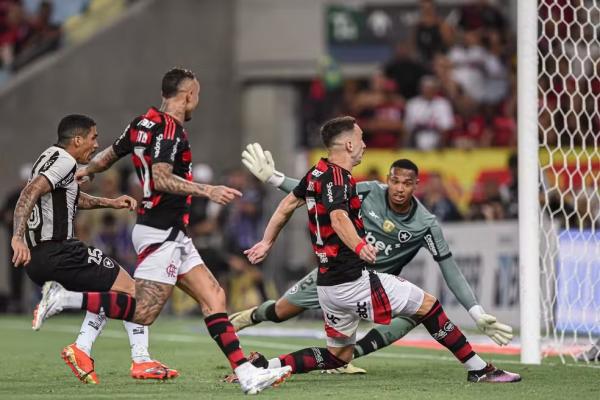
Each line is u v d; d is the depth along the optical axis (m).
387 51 64.56
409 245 26.48
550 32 35.72
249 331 45.31
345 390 22.52
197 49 68.00
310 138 65.38
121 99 68.69
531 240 29.56
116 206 25.48
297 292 26.62
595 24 38.25
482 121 58.53
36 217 23.67
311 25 65.38
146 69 68.62
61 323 52.72
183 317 57.31
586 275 37.72
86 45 68.88
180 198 22.45
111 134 68.62
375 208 26.34
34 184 23.06
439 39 61.09
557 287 37.44
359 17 64.75
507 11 62.72
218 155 67.56
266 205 56.47
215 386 23.39
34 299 61.03
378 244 26.42
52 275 23.73
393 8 64.38
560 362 30.08
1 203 68.25
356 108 60.72
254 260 23.70
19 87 68.94
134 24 68.88
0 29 74.62
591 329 36.38
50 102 68.88
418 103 58.84
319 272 23.17
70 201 23.95
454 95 58.94
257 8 66.19
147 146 22.14
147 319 22.41
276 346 37.25
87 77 68.88
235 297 55.94
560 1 36.22
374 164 56.78
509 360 30.89
